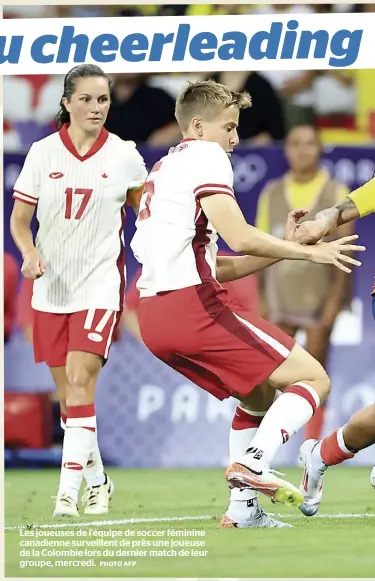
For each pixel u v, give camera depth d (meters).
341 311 21.42
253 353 11.35
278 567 10.43
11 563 11.96
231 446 12.76
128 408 21.62
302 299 21.36
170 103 24.08
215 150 11.78
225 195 11.45
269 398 12.27
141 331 11.90
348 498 15.83
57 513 13.73
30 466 21.38
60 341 14.68
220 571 10.40
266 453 11.07
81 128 14.62
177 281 11.48
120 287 14.53
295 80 25.03
